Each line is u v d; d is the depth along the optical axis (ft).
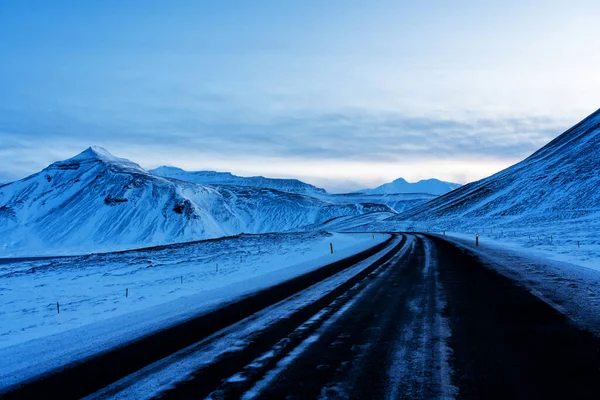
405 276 52.90
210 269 88.02
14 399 17.98
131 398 16.98
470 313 29.86
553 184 344.69
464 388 16.33
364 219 525.34
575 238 120.47
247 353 22.27
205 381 18.35
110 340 27.35
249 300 39.73
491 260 69.92
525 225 241.76
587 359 19.22
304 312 32.76
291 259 97.19
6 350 27.53
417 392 16.07
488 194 401.29
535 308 30.55
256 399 16.11
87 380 19.60
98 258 180.55
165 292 56.08
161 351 23.67
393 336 24.36
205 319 31.94
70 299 60.70
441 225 326.03
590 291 36.81
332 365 19.62
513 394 15.65
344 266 69.00
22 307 56.44
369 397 15.79
